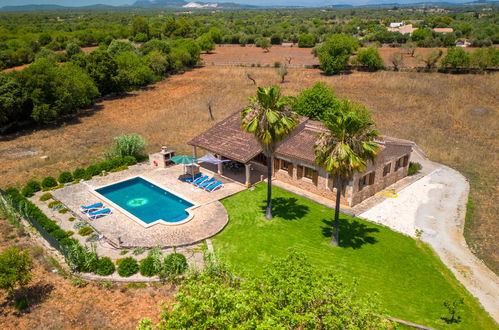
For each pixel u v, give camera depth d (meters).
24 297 18.62
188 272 19.25
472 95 56.34
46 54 93.69
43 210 27.20
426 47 103.38
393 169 31.12
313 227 25.27
